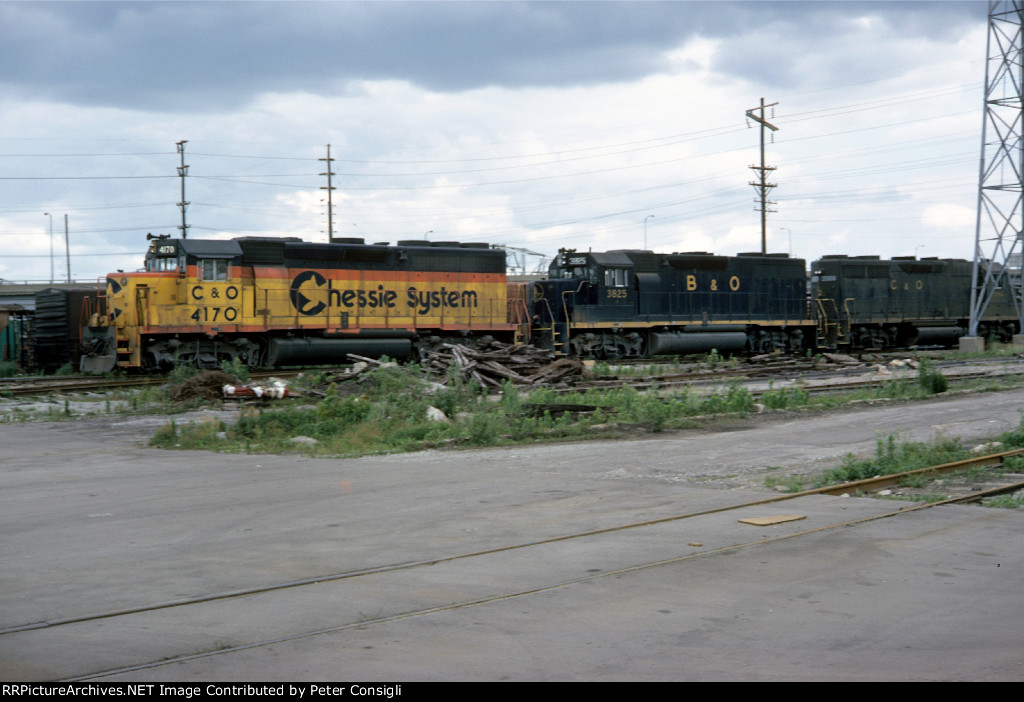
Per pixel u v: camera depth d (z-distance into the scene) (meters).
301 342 33.88
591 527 9.01
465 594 6.64
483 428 16.88
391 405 20.16
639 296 41.50
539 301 40.53
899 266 52.41
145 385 28.19
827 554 7.82
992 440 16.11
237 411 22.75
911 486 11.70
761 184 65.44
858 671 5.09
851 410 21.73
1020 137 46.47
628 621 5.98
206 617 6.11
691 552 7.89
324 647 5.49
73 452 15.85
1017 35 46.25
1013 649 5.45
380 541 8.45
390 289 35.91
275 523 9.34
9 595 6.68
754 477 12.48
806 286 47.78
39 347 36.62
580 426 18.38
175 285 31.58
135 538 8.65
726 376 31.66
